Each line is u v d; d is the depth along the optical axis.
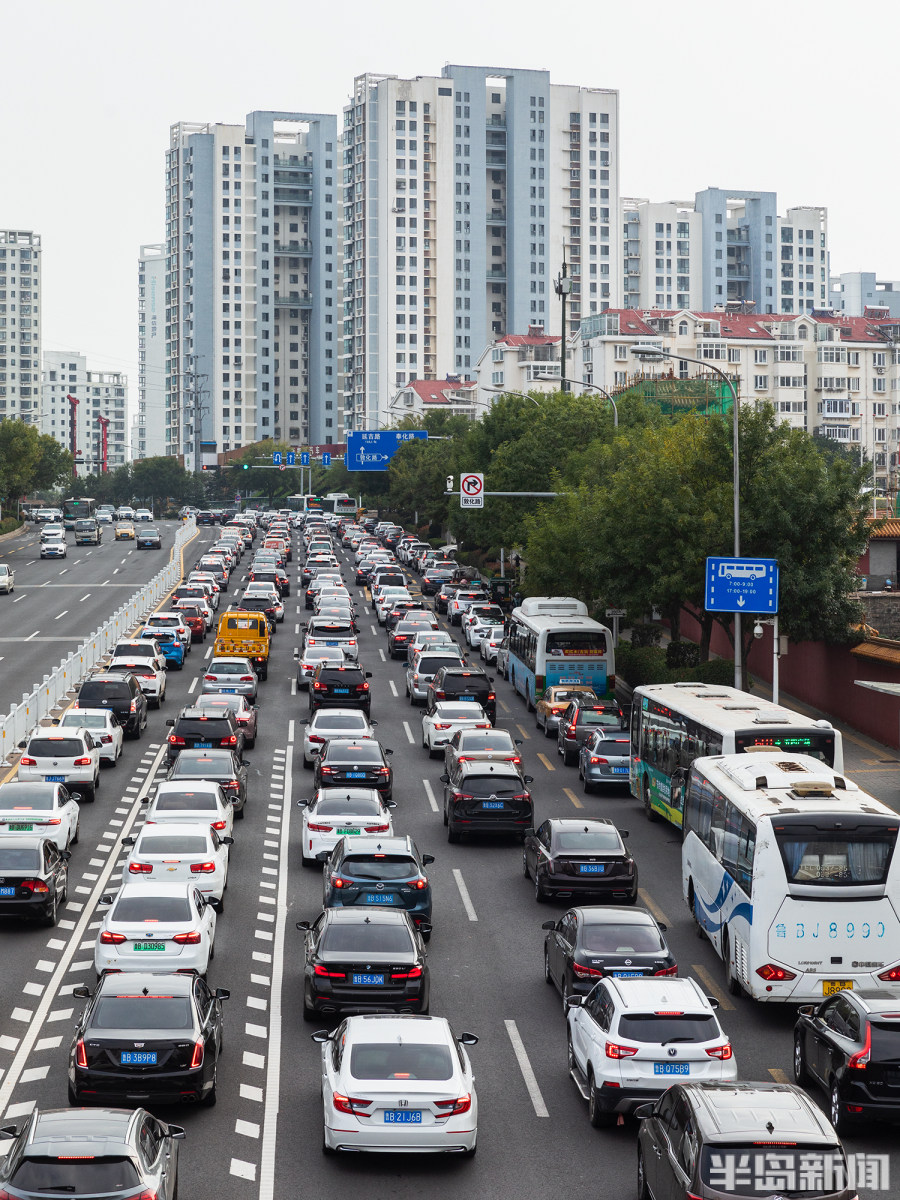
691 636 88.25
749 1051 25.55
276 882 37.41
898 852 27.27
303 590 119.31
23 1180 15.62
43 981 29.12
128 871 32.09
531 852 36.94
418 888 30.53
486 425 112.94
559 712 59.94
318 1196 19.20
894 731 58.59
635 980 22.77
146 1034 21.30
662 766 44.72
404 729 62.09
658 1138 17.81
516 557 107.81
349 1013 25.69
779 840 27.31
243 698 57.03
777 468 59.38
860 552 60.62
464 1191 19.45
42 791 39.16
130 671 64.50
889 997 22.42
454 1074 19.75
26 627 92.81
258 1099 22.97
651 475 62.44
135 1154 16.03
